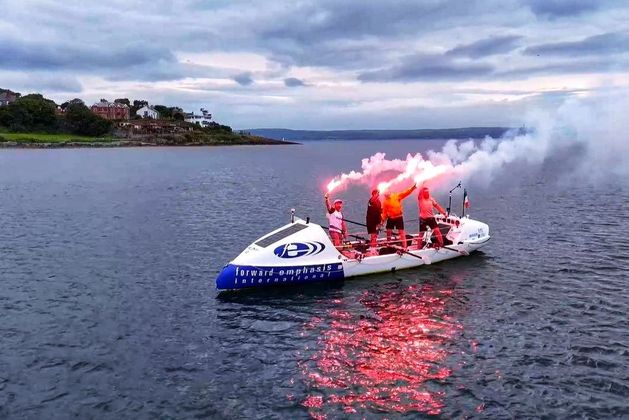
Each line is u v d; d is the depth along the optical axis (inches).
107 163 4532.5
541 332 682.2
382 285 884.6
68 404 512.7
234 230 1407.5
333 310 770.2
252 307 785.6
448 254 1024.2
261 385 549.6
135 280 928.9
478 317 737.6
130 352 630.5
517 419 485.1
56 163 4382.4
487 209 1776.6
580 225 1423.5
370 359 608.1
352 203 2010.3
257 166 4534.9
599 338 661.3
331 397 524.4
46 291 864.3
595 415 490.3
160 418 489.7
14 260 1066.7
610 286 870.4
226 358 613.6
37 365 594.6
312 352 628.7
